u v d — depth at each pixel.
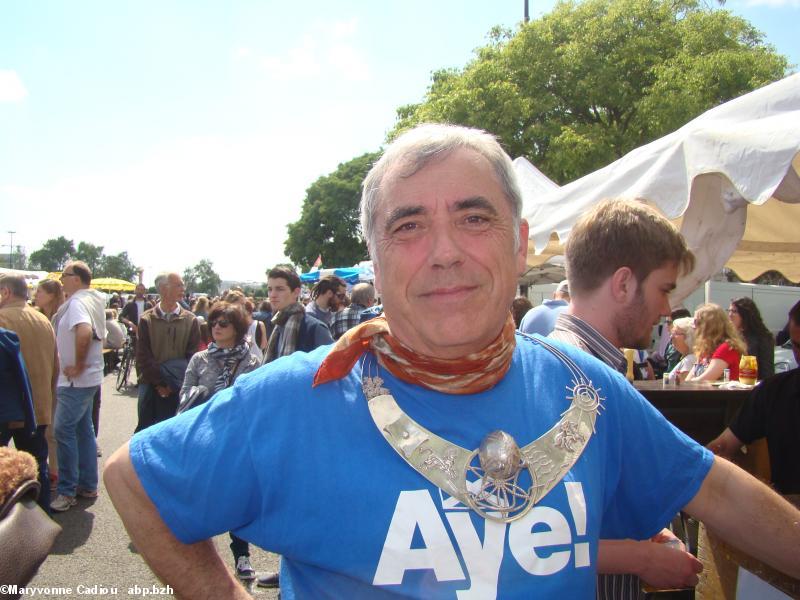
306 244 47.38
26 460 1.49
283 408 1.12
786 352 7.89
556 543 1.08
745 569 1.66
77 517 4.72
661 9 14.14
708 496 1.27
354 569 1.04
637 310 1.87
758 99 2.38
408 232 1.15
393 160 1.18
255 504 1.11
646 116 12.83
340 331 6.36
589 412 1.21
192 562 1.12
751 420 2.37
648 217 1.87
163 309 5.12
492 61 14.62
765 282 12.98
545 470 1.12
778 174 2.06
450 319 1.11
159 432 1.15
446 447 1.09
